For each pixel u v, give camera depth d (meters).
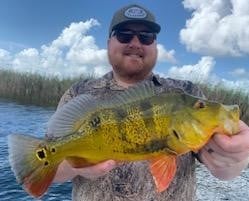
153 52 0.77
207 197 1.82
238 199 1.80
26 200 1.71
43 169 0.48
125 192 0.70
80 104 0.50
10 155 0.48
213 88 3.74
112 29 0.77
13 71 5.63
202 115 0.47
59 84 5.36
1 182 1.87
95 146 0.49
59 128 0.49
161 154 0.48
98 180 0.71
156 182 0.47
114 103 0.50
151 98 0.49
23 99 5.44
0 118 3.86
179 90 0.49
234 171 0.58
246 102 3.59
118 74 0.77
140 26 0.75
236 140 0.48
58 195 1.79
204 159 0.58
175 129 0.47
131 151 0.48
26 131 3.27
